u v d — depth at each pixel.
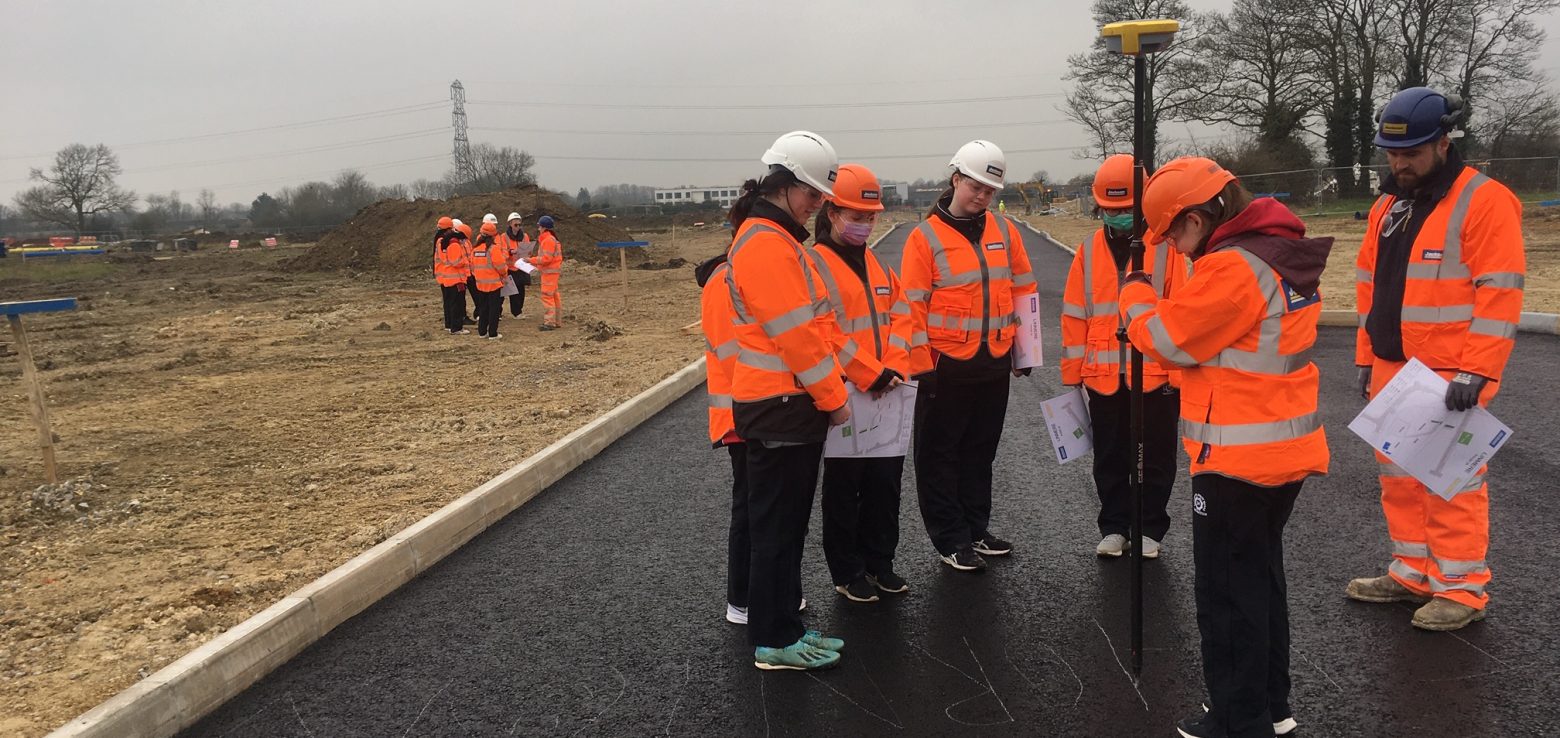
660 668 4.05
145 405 10.45
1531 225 26.28
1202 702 3.60
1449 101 3.88
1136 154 3.41
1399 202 4.20
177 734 3.70
